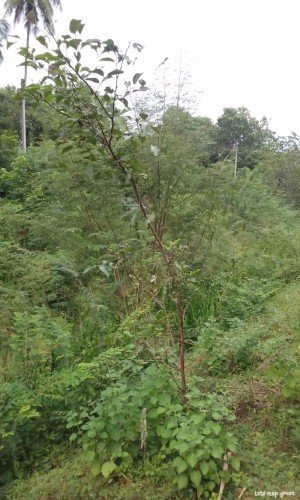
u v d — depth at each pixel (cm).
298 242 762
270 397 307
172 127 535
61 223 555
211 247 564
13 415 275
